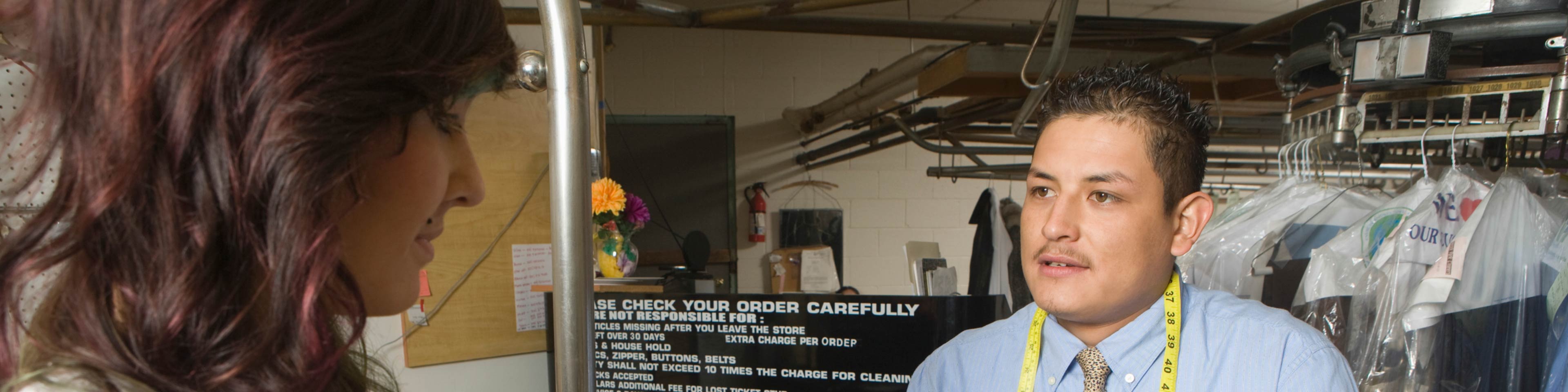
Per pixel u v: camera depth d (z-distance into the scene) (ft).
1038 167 2.99
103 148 0.88
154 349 0.92
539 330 6.74
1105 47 8.05
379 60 1.03
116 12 0.91
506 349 6.59
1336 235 5.32
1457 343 4.18
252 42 0.91
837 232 19.16
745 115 19.07
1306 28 5.16
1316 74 5.74
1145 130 2.81
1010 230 11.21
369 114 1.01
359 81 0.99
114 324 0.94
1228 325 3.13
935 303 5.00
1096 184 2.85
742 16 7.13
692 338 5.39
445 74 1.14
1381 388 4.39
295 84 0.91
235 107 0.91
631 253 6.38
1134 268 2.89
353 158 1.03
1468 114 4.43
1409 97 4.60
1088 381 3.14
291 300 0.94
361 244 1.16
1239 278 5.39
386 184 1.15
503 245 6.58
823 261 18.07
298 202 0.92
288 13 0.94
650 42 18.72
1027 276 3.10
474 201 1.41
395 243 1.20
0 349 0.98
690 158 16.96
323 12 0.98
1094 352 3.15
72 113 0.91
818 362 5.20
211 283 0.92
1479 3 4.09
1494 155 6.16
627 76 18.69
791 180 19.29
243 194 0.90
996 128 15.40
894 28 8.26
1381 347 4.43
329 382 1.07
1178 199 2.93
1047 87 6.09
